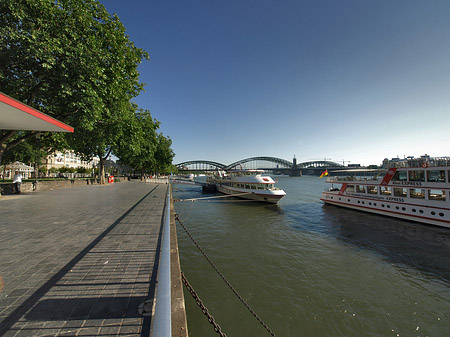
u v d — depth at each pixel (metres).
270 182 32.53
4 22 11.79
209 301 8.21
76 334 2.52
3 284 3.60
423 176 20.08
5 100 7.40
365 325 7.22
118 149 37.78
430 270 11.00
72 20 14.08
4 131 14.71
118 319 2.81
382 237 16.45
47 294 3.33
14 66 12.70
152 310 3.02
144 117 41.44
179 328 2.88
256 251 13.26
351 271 10.82
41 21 12.48
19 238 6.11
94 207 11.65
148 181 53.09
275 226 19.69
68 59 12.71
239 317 7.45
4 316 2.79
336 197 30.41
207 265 11.15
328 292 8.98
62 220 8.41
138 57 18.97
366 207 25.69
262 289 9.08
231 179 39.97
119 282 3.78
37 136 18.94
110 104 17.78
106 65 15.95
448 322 7.43
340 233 17.53
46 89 13.33
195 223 20.61
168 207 5.67
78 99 13.82
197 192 52.72
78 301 3.19
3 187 17.06
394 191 22.59
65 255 4.94
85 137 19.31
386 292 9.05
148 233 6.82
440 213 18.81
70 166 111.00
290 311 7.80
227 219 22.50
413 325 7.27
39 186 21.36
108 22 16.58
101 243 5.81
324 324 7.22
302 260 12.02
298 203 34.16
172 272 4.38
